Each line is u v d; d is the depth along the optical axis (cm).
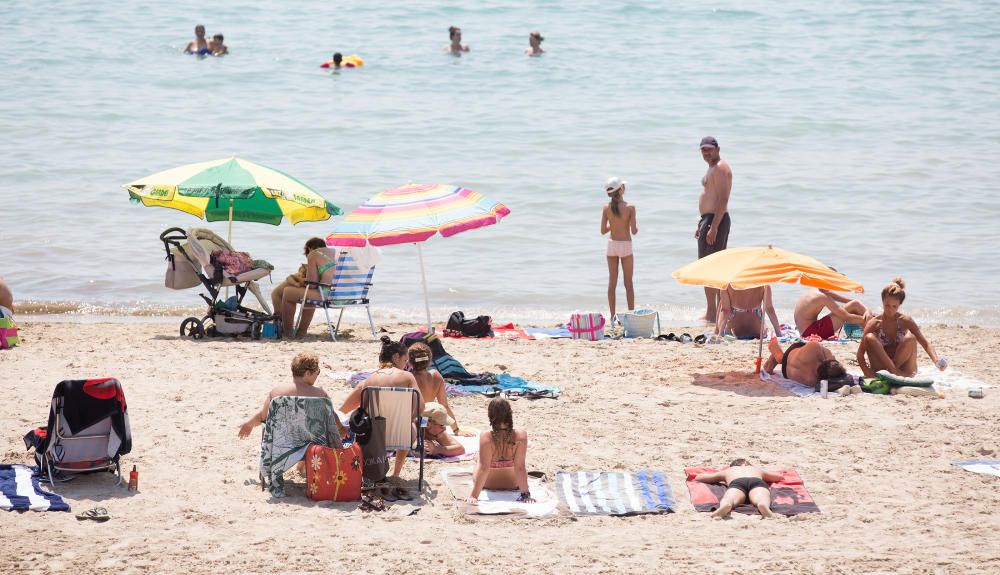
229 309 4569
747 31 13662
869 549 2362
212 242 4597
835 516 2570
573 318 4659
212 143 8988
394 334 4750
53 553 2267
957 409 3441
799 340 3841
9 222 6800
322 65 11794
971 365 4069
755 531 2480
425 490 2723
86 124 9481
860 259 6359
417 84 11256
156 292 5666
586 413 3381
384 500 2644
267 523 2486
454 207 4228
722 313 4666
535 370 3953
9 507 2502
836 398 3566
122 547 2316
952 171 8438
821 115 10169
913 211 7381
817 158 8838
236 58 12206
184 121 9694
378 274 6138
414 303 5612
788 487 2741
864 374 3819
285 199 4525
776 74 11794
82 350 4122
